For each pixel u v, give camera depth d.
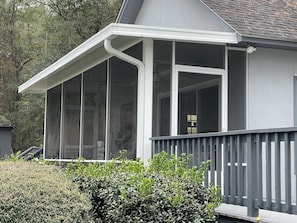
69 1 19.31
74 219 3.72
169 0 9.43
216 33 6.98
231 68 7.56
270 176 4.67
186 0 8.84
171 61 7.20
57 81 11.19
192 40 6.89
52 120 11.59
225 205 5.79
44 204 3.71
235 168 5.25
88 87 9.26
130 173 4.82
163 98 7.12
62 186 4.00
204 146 5.70
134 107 7.36
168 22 9.42
